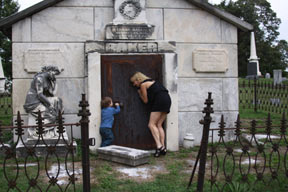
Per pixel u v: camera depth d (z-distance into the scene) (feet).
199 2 21.88
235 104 22.91
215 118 22.63
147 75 20.39
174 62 20.45
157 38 21.90
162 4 21.95
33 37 20.65
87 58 19.79
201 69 22.26
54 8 20.85
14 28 20.40
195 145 22.38
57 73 19.40
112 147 18.21
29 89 19.31
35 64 20.53
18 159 17.20
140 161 16.70
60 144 17.92
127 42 20.21
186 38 22.26
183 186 13.09
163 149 18.80
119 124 20.02
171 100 20.35
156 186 13.03
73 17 21.06
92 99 19.47
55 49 20.75
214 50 22.41
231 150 11.46
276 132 26.08
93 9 21.24
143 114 20.35
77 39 21.11
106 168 15.81
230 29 22.79
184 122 22.31
